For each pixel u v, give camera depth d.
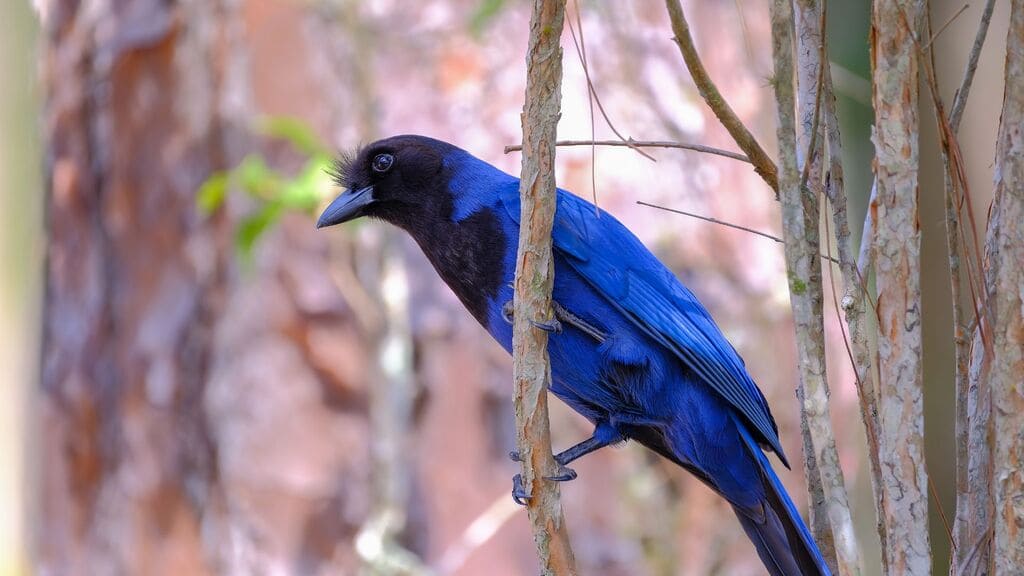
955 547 5.77
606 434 9.09
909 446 5.38
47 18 13.30
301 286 11.59
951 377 11.10
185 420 12.02
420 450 11.52
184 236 12.15
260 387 11.62
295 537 11.55
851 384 11.70
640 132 11.70
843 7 12.30
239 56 12.01
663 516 11.40
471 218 8.90
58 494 13.06
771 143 12.09
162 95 12.35
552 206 6.47
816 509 6.38
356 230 11.57
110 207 12.59
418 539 11.46
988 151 10.30
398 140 9.32
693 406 8.81
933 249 10.62
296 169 11.80
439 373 11.55
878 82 5.41
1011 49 5.31
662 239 11.52
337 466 11.51
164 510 12.06
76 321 12.90
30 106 18.52
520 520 11.58
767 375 11.59
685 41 5.97
